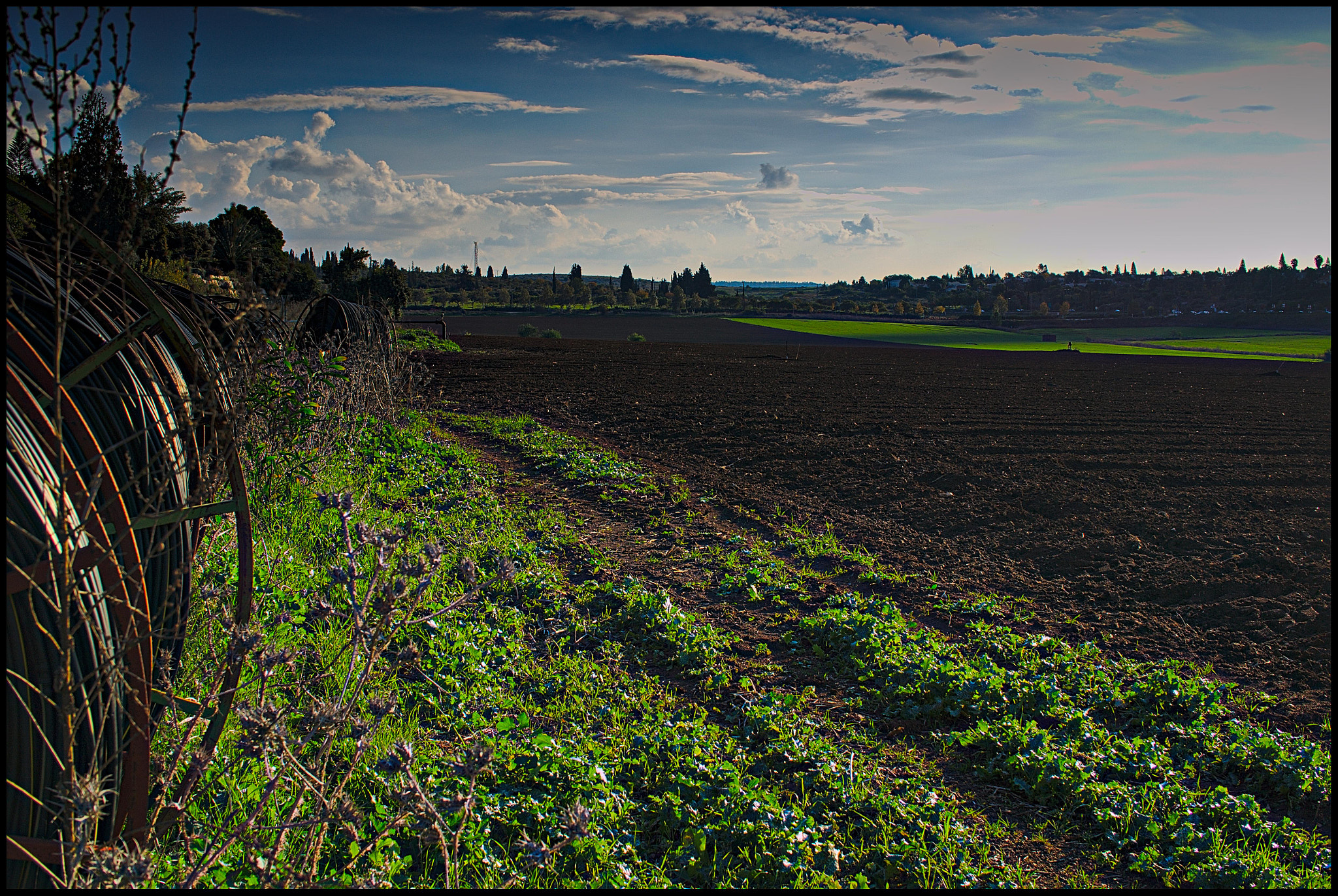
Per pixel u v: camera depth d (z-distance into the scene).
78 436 2.91
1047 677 5.73
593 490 11.38
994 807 4.48
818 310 154.50
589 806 3.93
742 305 160.50
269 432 8.20
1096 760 4.78
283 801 3.65
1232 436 19.56
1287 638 6.93
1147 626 7.17
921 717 5.40
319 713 3.00
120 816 3.10
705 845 3.75
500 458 13.45
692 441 16.27
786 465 14.09
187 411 3.72
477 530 8.55
